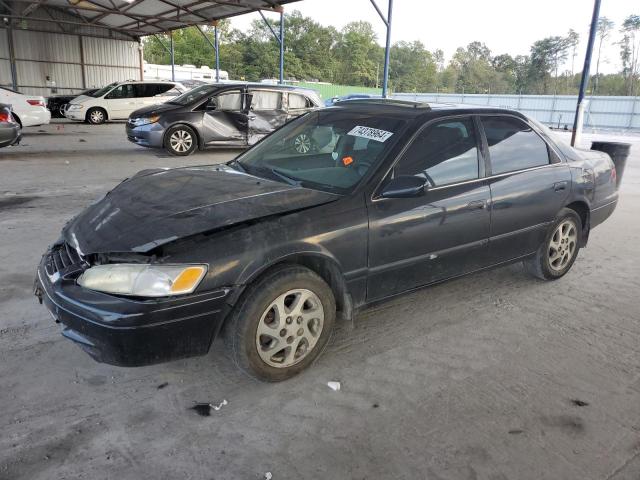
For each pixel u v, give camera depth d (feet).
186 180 11.16
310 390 9.48
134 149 42.65
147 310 7.89
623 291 14.82
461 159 11.93
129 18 81.05
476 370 10.37
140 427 8.31
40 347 10.53
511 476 7.53
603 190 15.84
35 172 30.50
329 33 286.66
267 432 8.30
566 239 14.99
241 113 39.81
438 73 345.92
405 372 10.19
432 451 7.98
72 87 90.48
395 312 12.92
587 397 9.54
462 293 14.28
